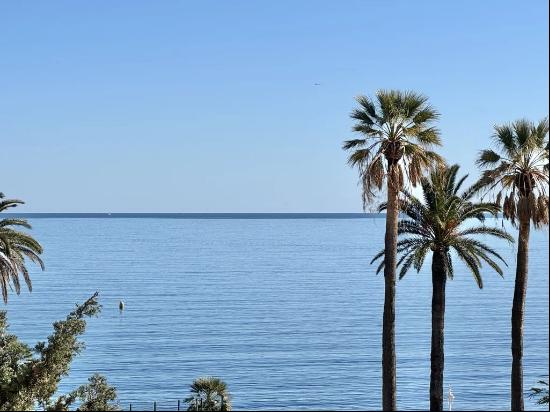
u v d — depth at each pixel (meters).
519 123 41.03
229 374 109.81
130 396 94.50
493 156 41.53
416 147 40.88
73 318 46.16
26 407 42.72
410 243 43.69
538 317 167.75
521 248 41.44
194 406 47.34
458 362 119.25
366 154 41.25
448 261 44.06
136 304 187.50
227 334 144.75
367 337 143.00
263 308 182.25
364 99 41.47
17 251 49.47
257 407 90.62
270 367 114.94
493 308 184.00
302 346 132.75
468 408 90.75
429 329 151.12
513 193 41.41
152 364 115.81
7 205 48.28
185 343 134.62
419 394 96.12
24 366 44.88
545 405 91.44
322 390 100.31
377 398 95.56
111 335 143.50
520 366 41.44
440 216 43.22
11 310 171.75
